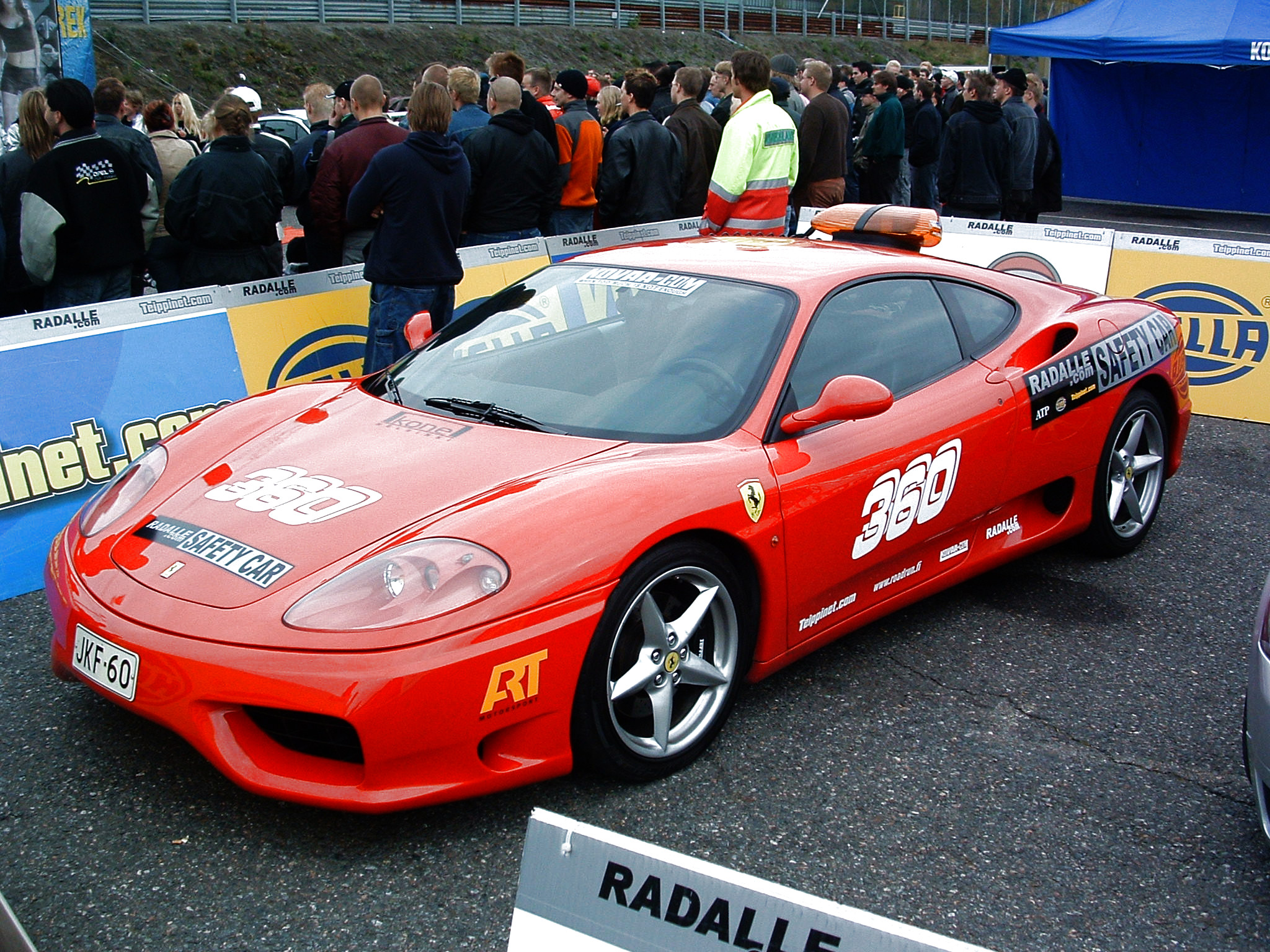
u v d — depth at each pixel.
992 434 3.74
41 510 4.18
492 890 2.48
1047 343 4.07
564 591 2.60
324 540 2.67
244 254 5.78
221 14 27.58
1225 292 6.48
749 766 3.00
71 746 3.03
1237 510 5.13
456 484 2.85
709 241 4.15
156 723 2.60
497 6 33.84
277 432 3.29
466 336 3.70
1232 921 2.48
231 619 2.50
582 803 2.80
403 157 5.20
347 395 3.55
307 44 28.05
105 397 4.42
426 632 2.45
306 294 5.30
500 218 6.80
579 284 3.74
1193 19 13.52
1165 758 3.13
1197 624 3.99
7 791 2.82
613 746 2.77
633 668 2.81
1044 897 2.54
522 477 2.86
